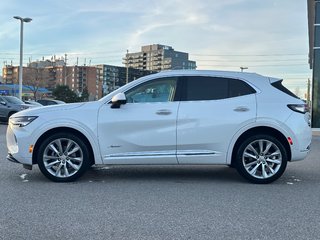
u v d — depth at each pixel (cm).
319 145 1420
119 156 729
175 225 500
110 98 740
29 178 764
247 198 632
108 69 9750
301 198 635
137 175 810
